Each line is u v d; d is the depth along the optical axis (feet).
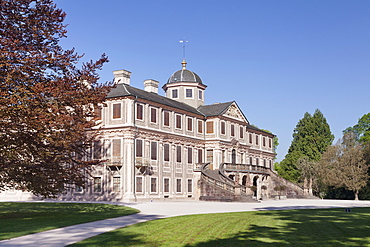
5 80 76.89
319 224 74.95
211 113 213.87
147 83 206.39
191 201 176.65
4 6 81.76
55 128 83.56
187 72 233.35
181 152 191.52
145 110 171.53
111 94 168.86
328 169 244.42
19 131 80.12
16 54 78.48
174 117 189.16
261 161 261.85
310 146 307.58
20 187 91.61
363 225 73.77
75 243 51.29
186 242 52.95
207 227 68.28
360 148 236.22
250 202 161.99
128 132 161.07
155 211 105.81
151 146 172.86
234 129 224.74
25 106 76.89
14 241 53.11
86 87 89.71
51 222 76.74
